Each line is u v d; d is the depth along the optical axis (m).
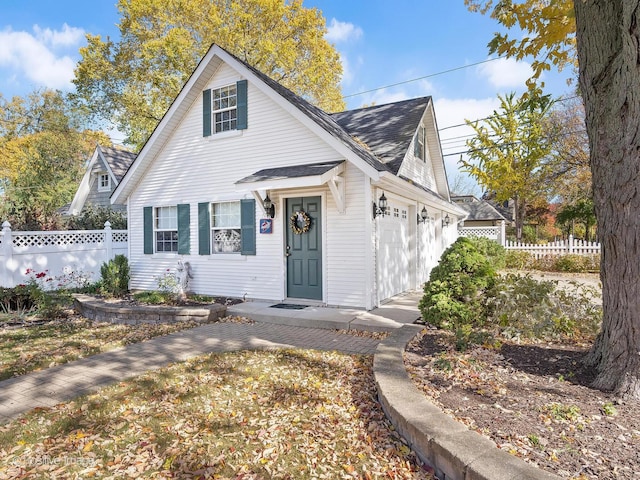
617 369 3.30
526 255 17.66
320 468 2.74
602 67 3.36
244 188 7.66
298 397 3.91
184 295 9.29
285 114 8.52
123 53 19.55
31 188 18.81
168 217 10.52
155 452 2.97
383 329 6.40
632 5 2.88
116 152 19.78
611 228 3.36
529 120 20.61
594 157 3.53
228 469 2.75
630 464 2.31
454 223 17.25
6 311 8.55
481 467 2.20
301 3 20.22
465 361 4.23
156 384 4.31
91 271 12.70
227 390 4.13
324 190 8.11
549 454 2.45
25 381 4.46
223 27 18.38
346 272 7.91
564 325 5.16
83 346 5.94
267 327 7.04
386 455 2.84
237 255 9.22
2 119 27.06
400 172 9.02
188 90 9.50
